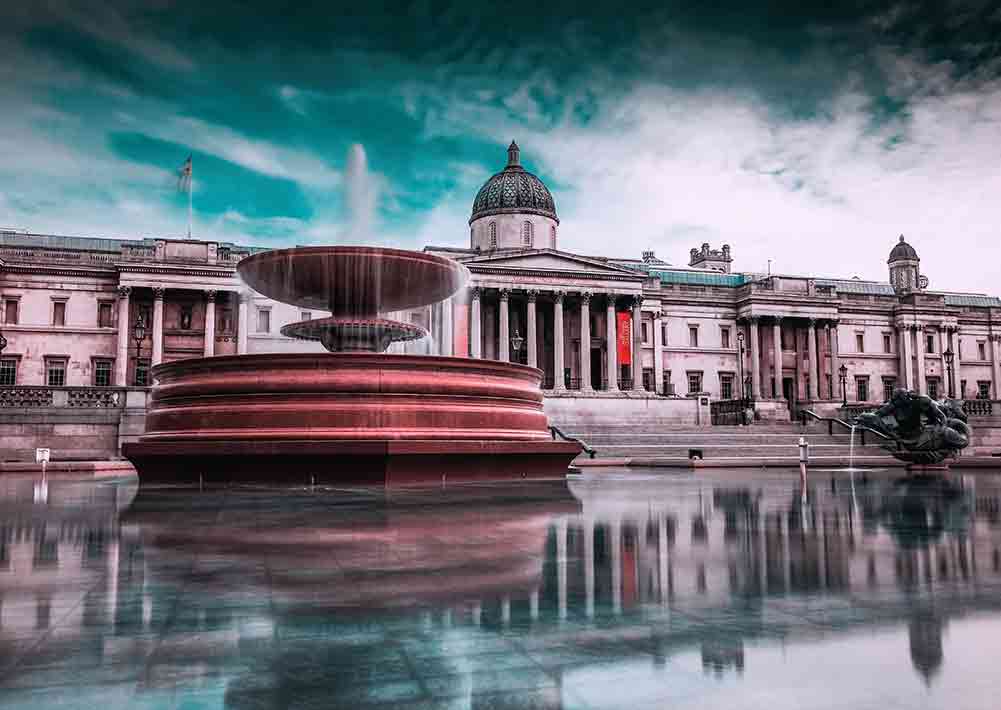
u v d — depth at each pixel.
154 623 4.05
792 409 76.25
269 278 18.81
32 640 3.73
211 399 14.66
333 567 5.61
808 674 3.30
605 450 40.72
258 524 8.02
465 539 7.05
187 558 5.97
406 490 12.52
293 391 14.22
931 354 87.25
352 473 13.48
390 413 14.32
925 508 10.70
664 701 2.99
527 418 16.52
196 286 64.50
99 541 6.86
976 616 4.27
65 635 3.82
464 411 15.01
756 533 7.71
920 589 4.98
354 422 14.17
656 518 9.05
